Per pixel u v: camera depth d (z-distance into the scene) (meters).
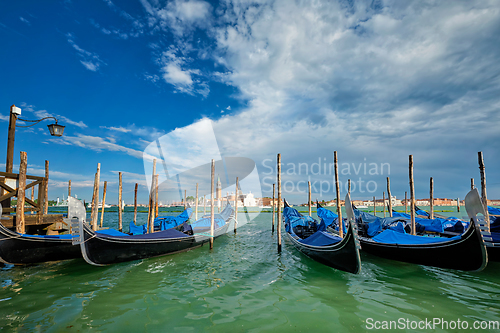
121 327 5.35
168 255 12.13
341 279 8.73
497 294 7.26
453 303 6.62
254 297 7.09
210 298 7.00
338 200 13.33
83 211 8.73
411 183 15.59
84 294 7.20
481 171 13.23
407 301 6.77
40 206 11.46
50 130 10.17
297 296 7.16
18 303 6.54
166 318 5.79
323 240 10.73
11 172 10.91
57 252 10.16
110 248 9.49
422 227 16.50
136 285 8.01
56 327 5.32
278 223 13.30
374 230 14.49
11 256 9.23
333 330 5.25
